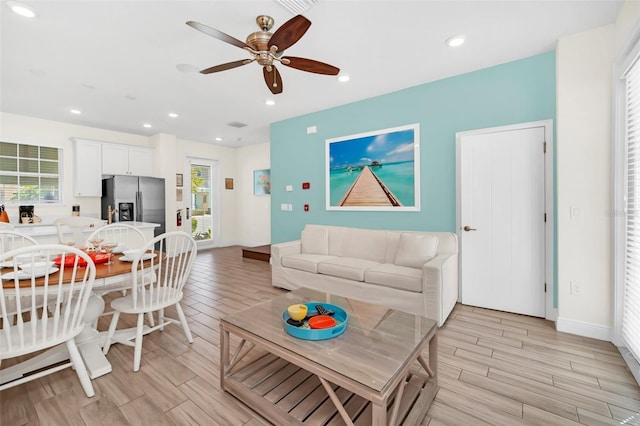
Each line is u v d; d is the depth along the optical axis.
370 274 2.94
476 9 2.13
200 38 2.46
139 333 2.00
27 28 2.28
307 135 4.62
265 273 4.63
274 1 2.02
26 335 1.59
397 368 1.31
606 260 2.36
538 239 2.83
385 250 3.40
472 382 1.84
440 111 3.37
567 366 2.00
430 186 3.46
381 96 3.81
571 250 2.49
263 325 1.74
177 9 2.09
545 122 2.77
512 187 2.95
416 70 3.12
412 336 1.62
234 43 1.99
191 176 6.84
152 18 2.19
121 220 5.07
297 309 1.75
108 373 1.94
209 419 1.55
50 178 4.81
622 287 2.22
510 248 2.96
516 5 2.08
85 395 1.72
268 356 2.10
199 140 6.66
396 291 2.79
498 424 1.50
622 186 2.22
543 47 2.67
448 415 1.56
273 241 5.18
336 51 2.72
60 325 1.74
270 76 2.50
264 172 7.02
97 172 5.11
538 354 2.16
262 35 2.15
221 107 4.24
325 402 1.61
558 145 2.52
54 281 1.67
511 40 2.55
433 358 1.75
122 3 2.02
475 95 3.14
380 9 2.12
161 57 2.76
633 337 2.02
